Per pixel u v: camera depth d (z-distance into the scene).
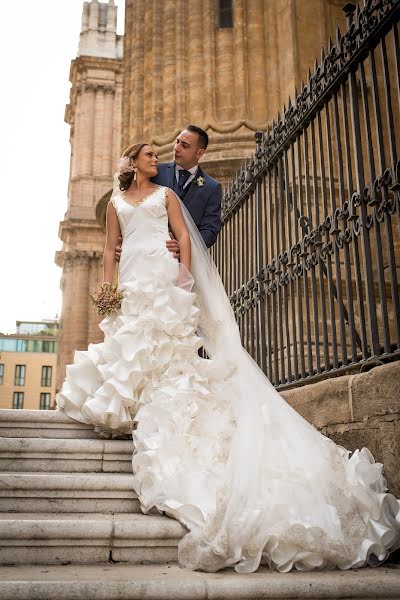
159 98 12.62
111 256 4.82
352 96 4.36
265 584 2.51
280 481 3.01
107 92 35.81
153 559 2.97
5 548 2.87
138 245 4.59
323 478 3.11
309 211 5.04
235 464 3.06
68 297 31.25
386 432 3.57
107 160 34.53
